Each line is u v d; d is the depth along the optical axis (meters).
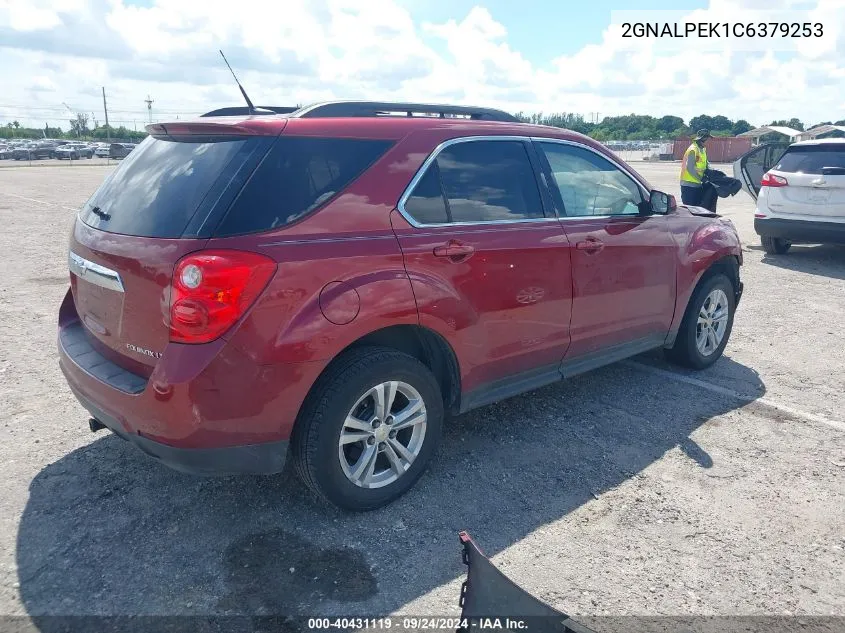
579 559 3.05
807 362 5.73
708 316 5.41
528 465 3.88
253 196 2.93
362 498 3.29
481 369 3.76
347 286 3.07
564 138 4.35
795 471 3.86
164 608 2.68
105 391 3.04
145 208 3.08
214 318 2.75
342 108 3.50
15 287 7.81
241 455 2.94
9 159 58.53
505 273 3.73
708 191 11.33
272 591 2.79
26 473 3.66
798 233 9.80
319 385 3.11
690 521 3.36
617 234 4.43
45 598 2.72
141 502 3.41
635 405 4.76
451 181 3.62
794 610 2.76
